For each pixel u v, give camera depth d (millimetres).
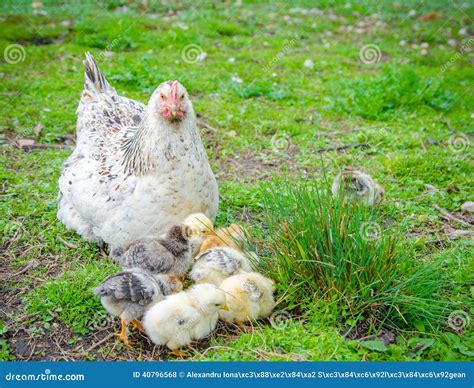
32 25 2842
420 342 1455
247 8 3521
